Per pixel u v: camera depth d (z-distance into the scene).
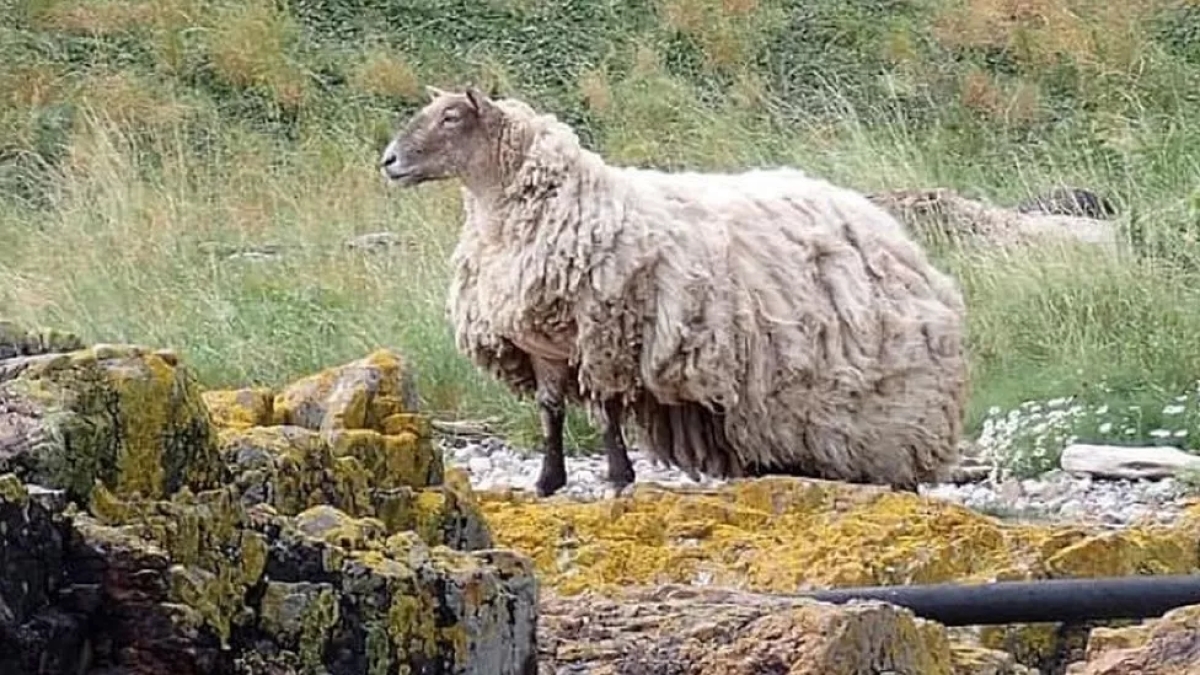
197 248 19.52
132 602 3.44
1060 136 25.62
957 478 14.70
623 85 26.66
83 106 24.77
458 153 12.03
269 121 25.72
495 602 3.93
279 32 27.31
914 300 12.06
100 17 27.05
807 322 11.71
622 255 11.54
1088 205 21.50
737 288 11.58
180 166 21.94
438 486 5.59
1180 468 14.60
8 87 25.23
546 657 4.54
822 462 11.88
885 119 25.92
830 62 27.61
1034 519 12.51
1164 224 19.73
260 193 22.02
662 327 11.52
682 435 11.95
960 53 27.98
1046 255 18.38
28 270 18.66
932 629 4.88
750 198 11.91
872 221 12.12
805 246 11.84
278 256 19.28
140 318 17.31
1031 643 5.80
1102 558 6.52
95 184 21.19
